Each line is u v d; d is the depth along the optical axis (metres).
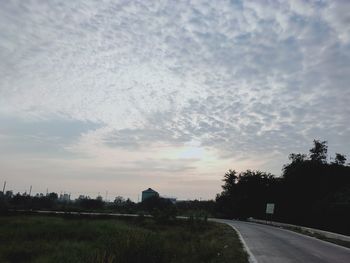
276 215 64.81
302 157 65.12
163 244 15.88
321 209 43.91
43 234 29.20
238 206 86.69
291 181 60.56
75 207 85.94
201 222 51.75
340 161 63.69
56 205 98.06
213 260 15.50
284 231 38.41
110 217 58.94
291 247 21.77
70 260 15.49
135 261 13.93
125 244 14.38
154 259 14.34
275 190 70.31
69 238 28.22
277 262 15.35
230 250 18.97
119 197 122.75
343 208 39.72
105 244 15.66
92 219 55.91
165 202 101.69
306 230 38.44
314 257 17.52
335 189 54.47
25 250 21.05
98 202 93.50
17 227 33.31
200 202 112.25
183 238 29.12
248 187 86.81
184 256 16.81
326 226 42.19
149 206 98.44
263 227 46.03
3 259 19.05
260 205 80.88
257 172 88.88
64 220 46.25
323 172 60.03
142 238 15.13
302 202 56.84
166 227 47.84
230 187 94.56
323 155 64.56
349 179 58.16
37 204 90.94
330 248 22.30
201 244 20.72
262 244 22.94
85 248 20.22
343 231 38.66
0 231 29.34
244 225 50.19
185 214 73.94
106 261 12.41
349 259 17.36
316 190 57.94
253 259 15.99
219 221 64.19
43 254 19.81
